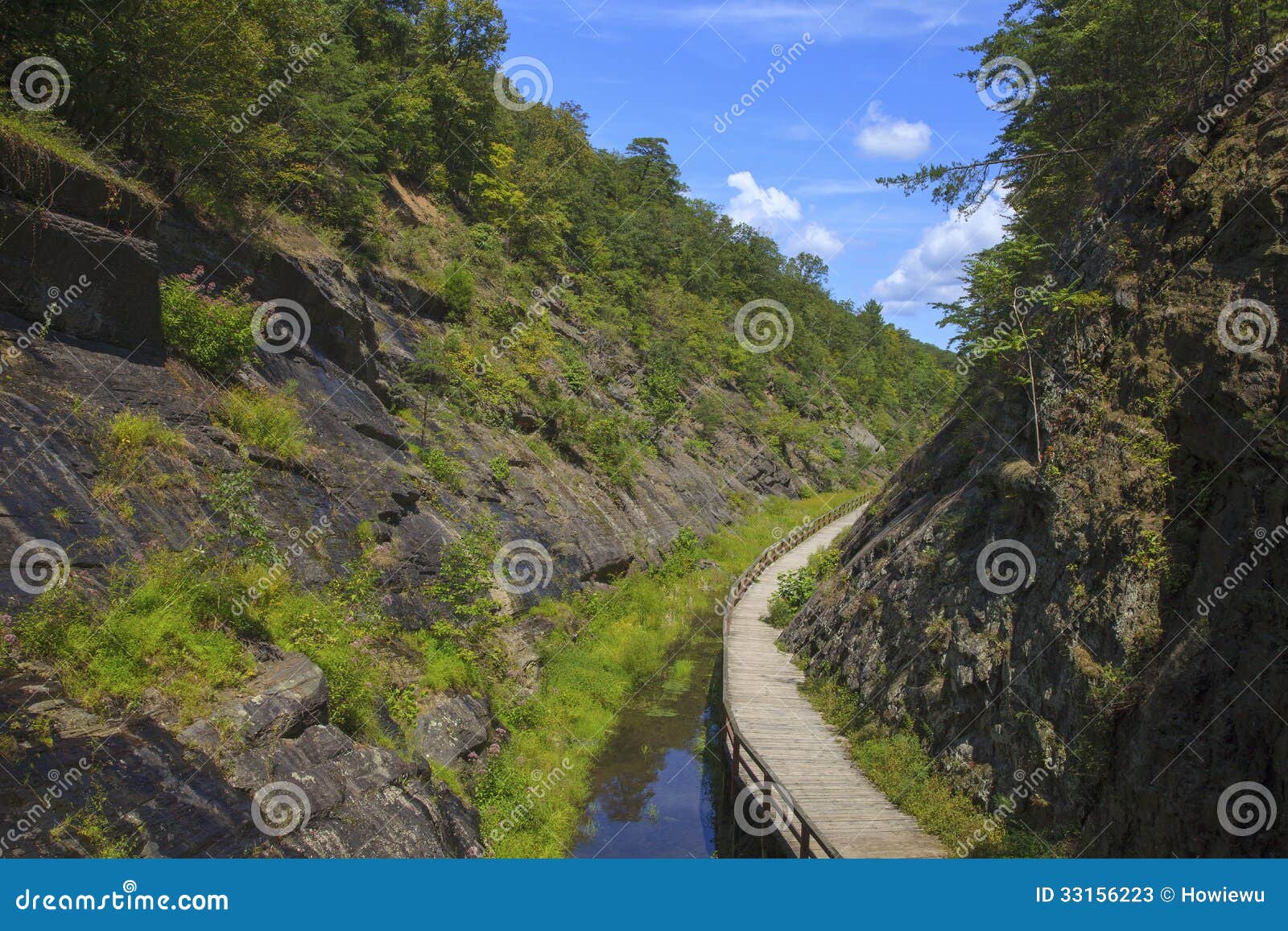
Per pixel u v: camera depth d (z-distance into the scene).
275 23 23.59
